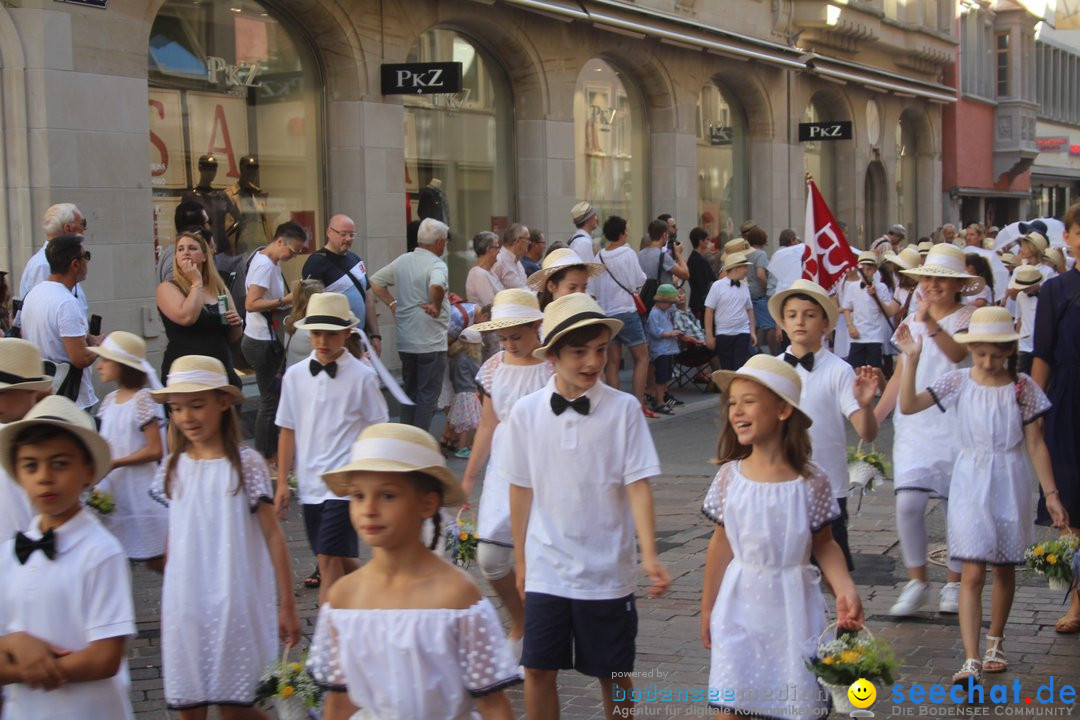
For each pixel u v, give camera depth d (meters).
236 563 4.92
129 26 11.53
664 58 20.23
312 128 14.40
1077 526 6.75
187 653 4.88
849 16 25.55
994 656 6.00
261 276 10.37
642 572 7.84
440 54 16.12
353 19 14.22
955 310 6.96
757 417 4.43
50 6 10.80
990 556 5.80
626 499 4.82
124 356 6.51
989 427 5.87
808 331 5.97
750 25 22.86
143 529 6.57
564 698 5.78
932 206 32.94
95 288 11.25
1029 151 38.50
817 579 4.48
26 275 8.86
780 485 4.43
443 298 11.45
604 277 13.99
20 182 10.82
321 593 6.74
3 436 3.79
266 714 5.10
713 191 22.67
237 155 13.36
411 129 15.80
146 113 11.73
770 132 23.80
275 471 10.45
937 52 31.09
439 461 3.49
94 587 3.80
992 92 37.75
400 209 15.02
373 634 3.48
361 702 3.54
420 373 11.51
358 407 6.73
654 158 20.73
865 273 14.35
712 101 22.55
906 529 6.77
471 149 16.83
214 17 13.00
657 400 15.05
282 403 6.86
